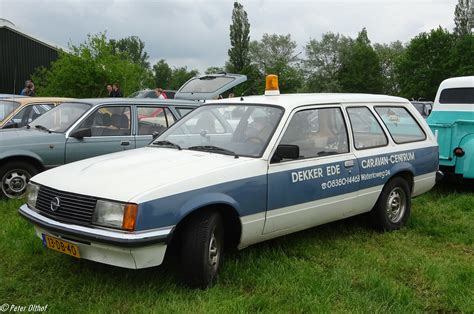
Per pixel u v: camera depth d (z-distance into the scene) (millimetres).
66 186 4070
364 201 5520
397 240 5613
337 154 5223
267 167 4512
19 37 30859
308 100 5168
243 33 69938
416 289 4324
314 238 5582
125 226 3691
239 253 4910
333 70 81938
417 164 6152
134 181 3965
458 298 4094
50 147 6871
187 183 3975
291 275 4430
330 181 5047
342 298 4051
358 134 5543
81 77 19453
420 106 16094
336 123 5340
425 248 5422
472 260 5035
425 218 6516
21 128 7527
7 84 30734
